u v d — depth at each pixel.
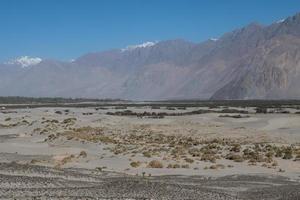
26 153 51.59
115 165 42.56
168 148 54.97
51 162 43.97
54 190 24.45
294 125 83.69
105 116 99.81
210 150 52.75
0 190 23.50
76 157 47.97
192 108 153.75
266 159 45.91
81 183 27.73
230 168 41.34
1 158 46.75
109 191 24.91
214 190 28.11
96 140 61.66
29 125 81.62
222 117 99.75
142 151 51.62
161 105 190.00
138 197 23.48
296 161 45.91
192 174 37.44
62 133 68.69
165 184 28.14
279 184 32.31
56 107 169.12
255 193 27.83
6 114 111.06
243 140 64.56
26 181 26.53
